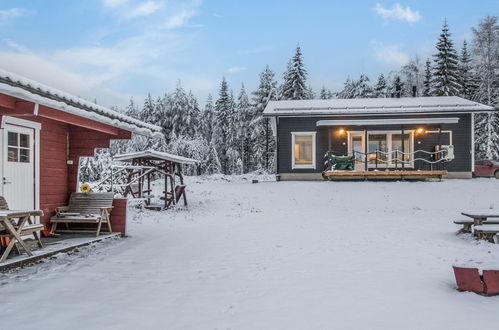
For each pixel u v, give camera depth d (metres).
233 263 7.70
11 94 6.14
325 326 4.39
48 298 5.41
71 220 10.14
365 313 4.78
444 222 13.57
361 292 5.62
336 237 10.66
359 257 8.08
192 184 25.97
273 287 5.97
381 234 11.12
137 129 10.62
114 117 9.73
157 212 17.36
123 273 6.89
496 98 38.25
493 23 38.03
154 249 9.18
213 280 6.44
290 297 5.46
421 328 4.31
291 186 22.42
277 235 11.15
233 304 5.20
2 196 8.27
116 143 40.94
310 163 25.89
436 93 43.59
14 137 8.95
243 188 22.81
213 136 50.44
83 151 11.31
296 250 8.93
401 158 25.62
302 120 25.89
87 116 8.23
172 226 13.43
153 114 47.25
